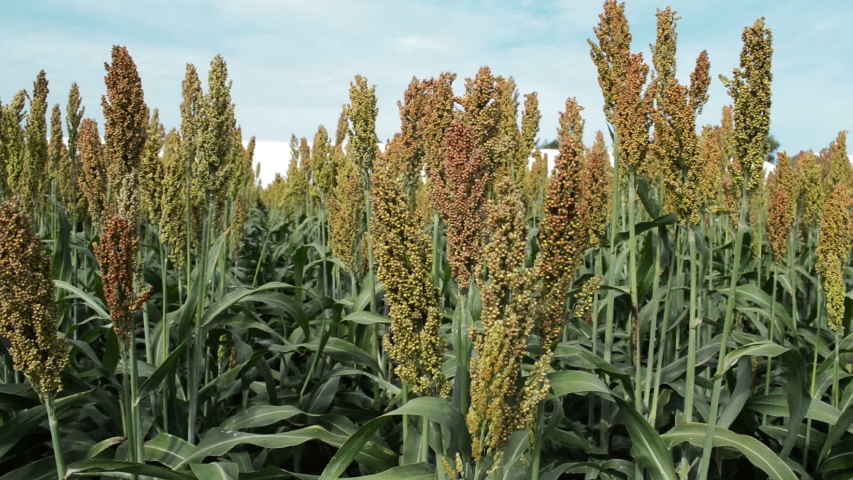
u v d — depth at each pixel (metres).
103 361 5.16
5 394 4.84
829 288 4.95
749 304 7.67
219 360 6.34
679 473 4.41
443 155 4.12
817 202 8.26
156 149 5.09
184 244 5.81
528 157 7.52
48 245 7.70
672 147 4.09
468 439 3.15
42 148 7.52
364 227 6.72
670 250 4.72
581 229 4.17
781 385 6.31
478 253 3.34
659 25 4.83
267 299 5.36
